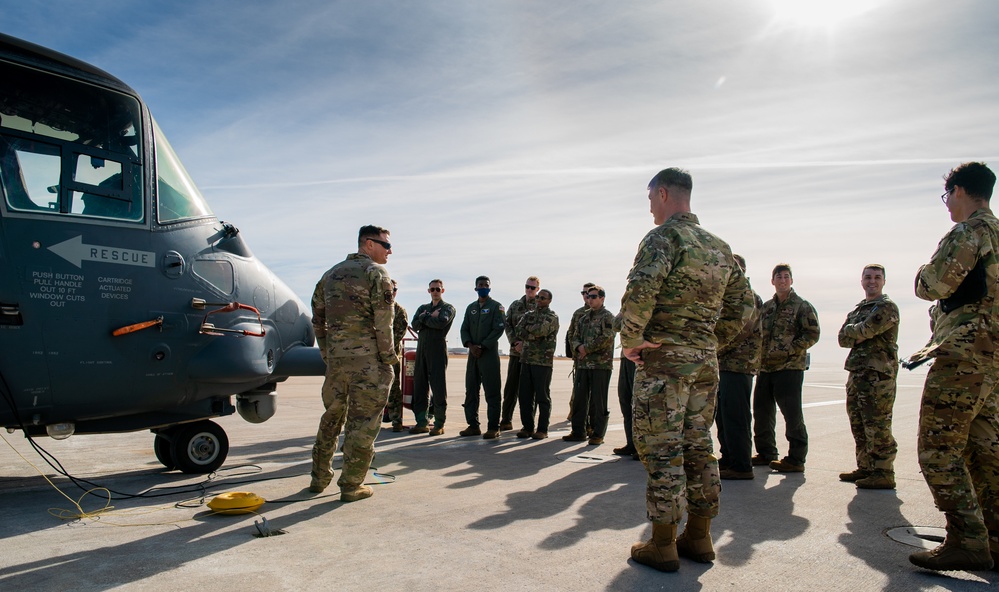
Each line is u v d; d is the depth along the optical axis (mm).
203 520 3822
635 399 3150
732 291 3422
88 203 4254
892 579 2996
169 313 4590
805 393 16078
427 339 8211
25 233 3947
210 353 4855
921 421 3178
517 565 3061
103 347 4250
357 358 4359
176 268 4656
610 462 6168
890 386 5078
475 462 6066
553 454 6660
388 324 4395
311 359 5875
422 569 2971
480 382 8133
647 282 2955
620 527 3785
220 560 3057
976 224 3092
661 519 2996
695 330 3109
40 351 3996
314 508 4145
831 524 3973
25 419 4082
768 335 5984
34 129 4082
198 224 4953
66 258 4098
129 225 4422
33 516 3912
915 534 3760
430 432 8141
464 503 4336
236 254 5293
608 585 2824
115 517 3895
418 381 8328
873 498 4734
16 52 4020
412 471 5531
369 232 4605
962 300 3107
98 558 3074
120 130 4496
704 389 3176
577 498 4559
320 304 4668
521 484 5039
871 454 5094
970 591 2859
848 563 3213
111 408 4441
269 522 3777
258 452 6559
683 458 3109
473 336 8047
